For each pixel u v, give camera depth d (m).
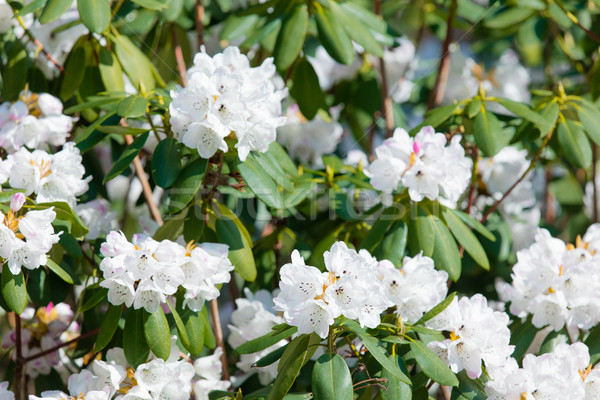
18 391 1.93
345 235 1.99
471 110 1.89
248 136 1.75
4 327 2.15
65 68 1.99
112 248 1.73
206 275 1.75
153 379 1.79
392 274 1.76
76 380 1.79
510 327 1.92
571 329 1.89
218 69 1.73
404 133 1.82
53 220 1.79
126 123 1.95
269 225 2.15
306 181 1.94
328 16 1.97
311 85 2.07
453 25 2.31
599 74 2.10
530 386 1.74
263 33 1.98
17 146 1.91
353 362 1.88
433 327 1.77
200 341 1.78
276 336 1.77
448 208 1.88
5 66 2.00
